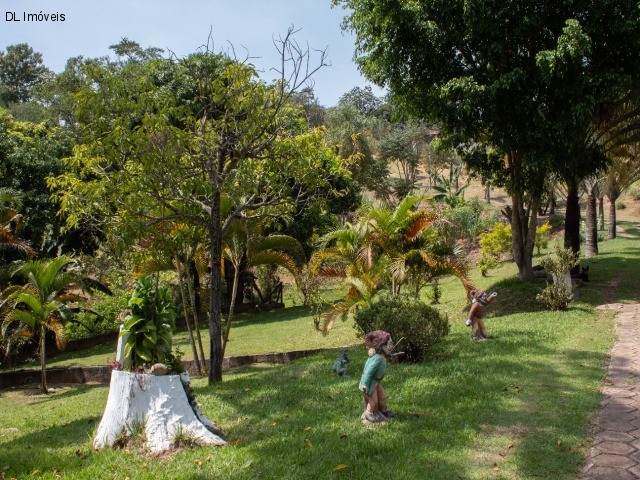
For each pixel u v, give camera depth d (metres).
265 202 11.87
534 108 15.52
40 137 24.61
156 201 10.64
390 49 16.77
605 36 15.83
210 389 10.02
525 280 19.20
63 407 11.30
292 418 7.55
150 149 10.08
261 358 14.94
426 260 13.73
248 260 13.67
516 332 12.51
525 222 19.44
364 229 14.51
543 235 32.19
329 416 7.52
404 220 14.54
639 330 12.40
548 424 6.84
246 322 24.17
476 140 18.11
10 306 17.08
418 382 8.74
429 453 6.03
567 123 15.29
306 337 18.05
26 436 8.17
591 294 17.36
